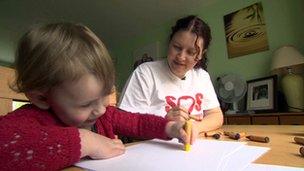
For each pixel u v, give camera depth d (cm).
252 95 240
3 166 35
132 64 375
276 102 218
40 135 39
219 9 281
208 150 50
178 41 104
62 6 288
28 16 303
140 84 110
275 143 54
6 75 119
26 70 44
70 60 42
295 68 224
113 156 48
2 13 296
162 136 62
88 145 44
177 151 51
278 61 216
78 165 43
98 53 45
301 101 207
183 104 106
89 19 323
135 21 332
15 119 42
